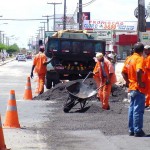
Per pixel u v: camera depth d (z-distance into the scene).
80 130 13.77
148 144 11.67
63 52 30.09
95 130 13.73
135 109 12.63
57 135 13.02
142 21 28.50
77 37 33.06
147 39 27.72
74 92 17.92
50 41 30.17
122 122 15.16
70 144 11.77
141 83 12.48
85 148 11.29
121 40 91.25
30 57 161.00
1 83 35.75
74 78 30.75
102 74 18.19
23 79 41.53
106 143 11.84
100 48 30.41
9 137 12.63
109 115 16.92
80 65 30.30
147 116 16.69
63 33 32.97
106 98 18.12
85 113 17.55
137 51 12.70
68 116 16.77
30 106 19.94
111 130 13.70
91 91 17.92
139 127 12.69
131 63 12.65
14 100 14.19
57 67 29.95
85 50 30.30
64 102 21.09
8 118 14.16
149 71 18.12
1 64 90.25
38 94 24.30
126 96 22.45
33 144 11.79
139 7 28.47
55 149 11.22
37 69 24.34
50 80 29.89
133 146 11.45
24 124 14.93
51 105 20.25
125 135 12.92
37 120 15.84
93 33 33.66
